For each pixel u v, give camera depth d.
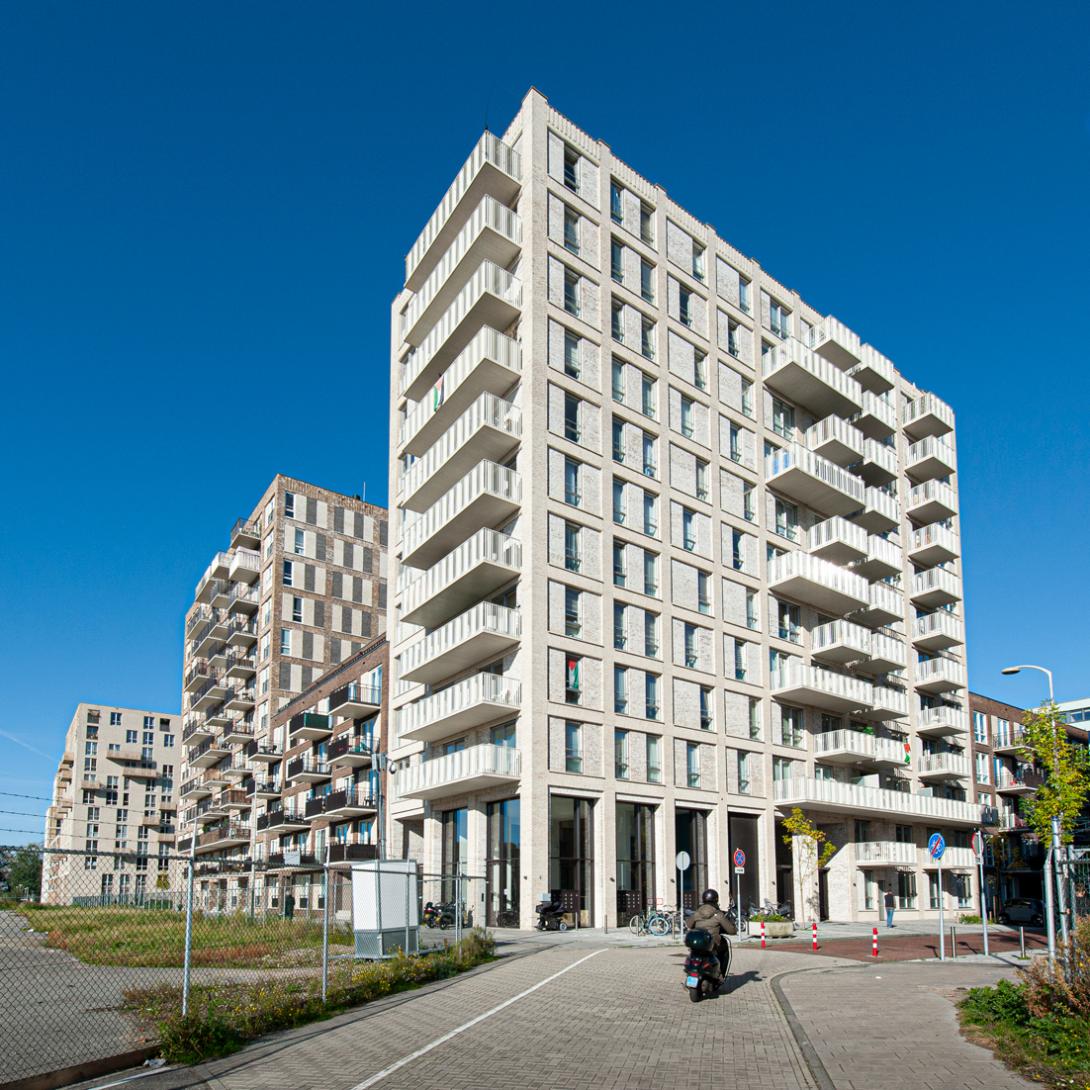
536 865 31.77
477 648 34.88
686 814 37.53
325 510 72.88
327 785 55.84
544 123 38.62
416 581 40.47
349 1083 9.68
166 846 127.94
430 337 40.91
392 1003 14.80
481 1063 10.46
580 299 38.19
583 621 35.22
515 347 36.41
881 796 44.25
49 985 16.89
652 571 38.59
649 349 41.00
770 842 40.34
